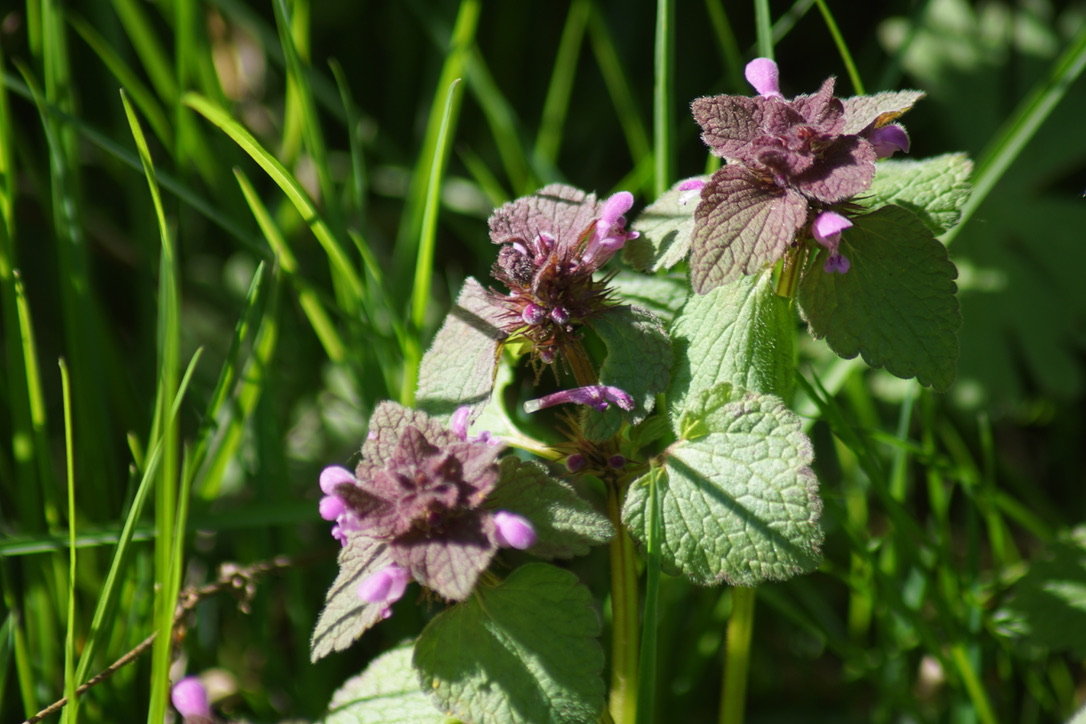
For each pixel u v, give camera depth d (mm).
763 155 333
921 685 396
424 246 390
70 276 398
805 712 402
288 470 411
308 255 444
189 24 424
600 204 347
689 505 337
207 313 458
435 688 329
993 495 389
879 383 421
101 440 398
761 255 332
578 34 453
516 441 354
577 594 331
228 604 406
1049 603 370
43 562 381
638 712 338
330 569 406
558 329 342
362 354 405
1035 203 445
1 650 363
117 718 377
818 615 399
